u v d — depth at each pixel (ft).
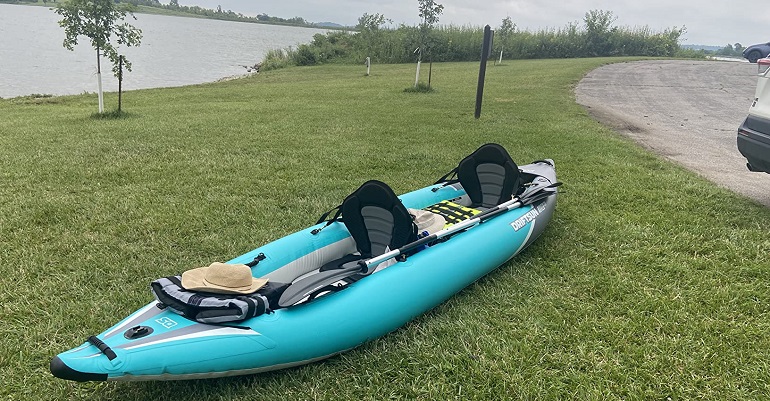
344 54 127.85
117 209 20.30
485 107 47.32
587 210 20.83
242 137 33.88
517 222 16.26
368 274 12.52
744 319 13.20
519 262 16.49
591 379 11.08
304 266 14.39
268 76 92.07
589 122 39.96
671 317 13.25
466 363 11.57
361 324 11.56
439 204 18.15
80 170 25.43
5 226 18.47
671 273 15.62
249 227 19.06
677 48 142.61
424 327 12.82
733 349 12.00
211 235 18.20
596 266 16.11
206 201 21.47
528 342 12.34
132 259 16.26
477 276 14.48
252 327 10.34
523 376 11.18
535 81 68.80
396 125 38.50
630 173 25.67
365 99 54.03
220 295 10.56
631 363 11.57
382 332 12.09
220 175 25.21
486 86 63.98
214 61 139.74
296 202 21.66
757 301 13.99
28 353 11.73
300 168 26.76
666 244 17.52
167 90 67.51
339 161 28.04
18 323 12.85
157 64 121.90
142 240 17.76
